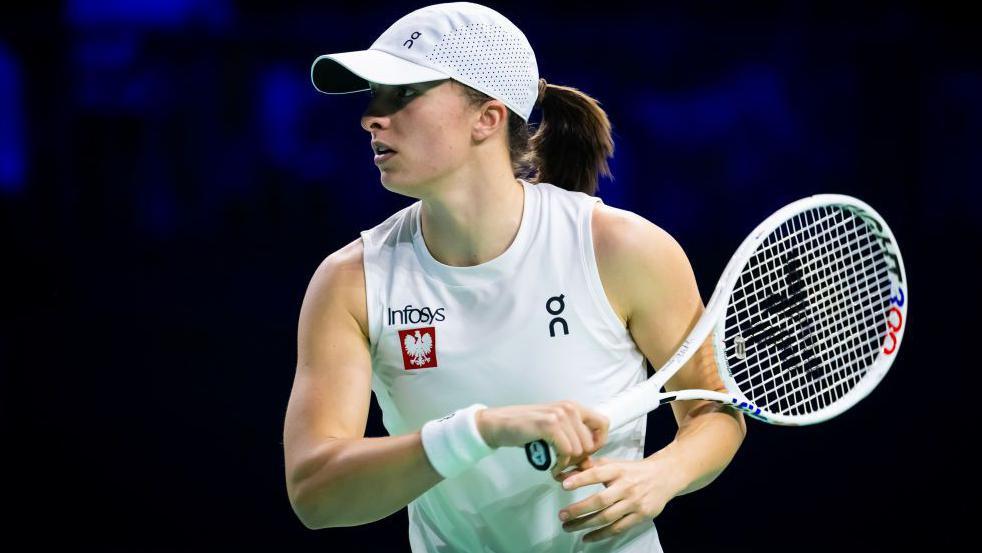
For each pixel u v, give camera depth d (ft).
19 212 79.92
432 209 28.37
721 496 66.64
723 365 28.96
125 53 80.23
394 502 26.37
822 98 81.51
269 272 80.07
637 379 29.96
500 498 29.37
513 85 28.35
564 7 82.33
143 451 69.41
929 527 65.41
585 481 25.58
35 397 72.23
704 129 81.87
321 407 27.81
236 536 65.62
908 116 81.00
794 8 81.46
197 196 80.94
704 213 81.35
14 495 66.95
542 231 28.45
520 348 28.22
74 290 79.20
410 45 27.63
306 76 81.10
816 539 65.16
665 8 82.23
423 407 28.94
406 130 27.48
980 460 68.44
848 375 34.06
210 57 80.53
